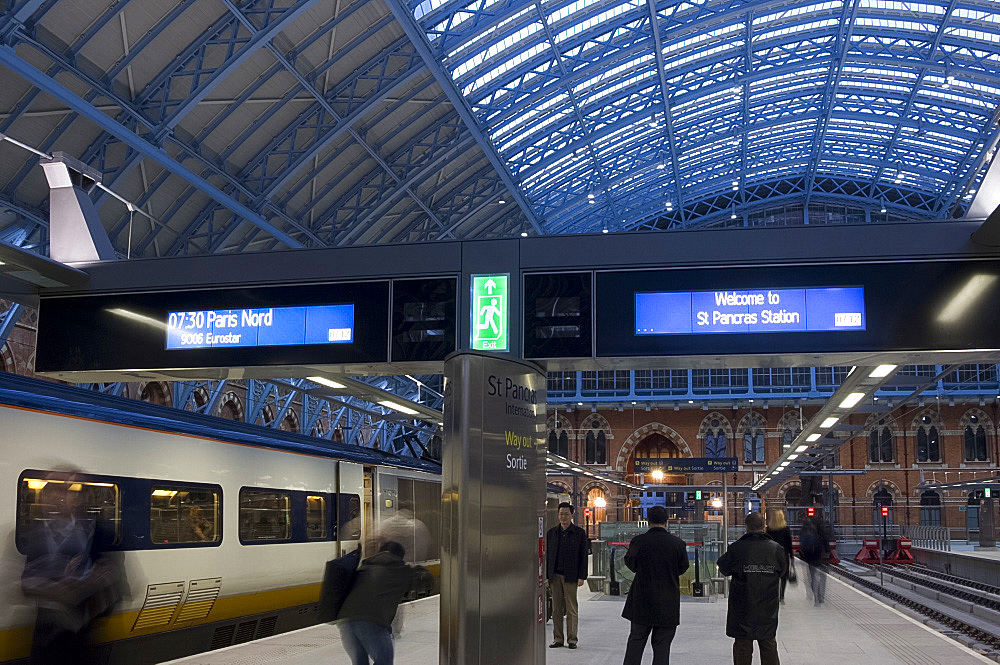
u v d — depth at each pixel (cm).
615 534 2355
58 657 791
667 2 3045
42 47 1914
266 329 1039
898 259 930
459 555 755
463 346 982
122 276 1094
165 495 1298
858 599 2108
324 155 2895
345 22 2453
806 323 932
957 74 3697
